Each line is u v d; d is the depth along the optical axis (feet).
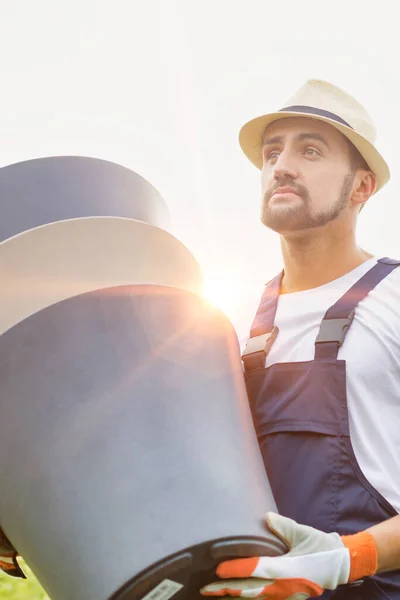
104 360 4.77
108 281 5.68
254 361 6.75
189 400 4.90
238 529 4.42
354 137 6.94
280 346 6.72
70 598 4.52
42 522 4.65
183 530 4.29
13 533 5.07
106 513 4.39
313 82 7.20
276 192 6.87
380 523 5.25
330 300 6.81
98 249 5.57
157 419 4.69
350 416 5.96
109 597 4.23
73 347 4.77
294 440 6.04
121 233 5.58
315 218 6.78
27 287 5.43
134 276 5.79
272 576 4.41
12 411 4.76
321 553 4.65
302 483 5.86
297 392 6.17
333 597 5.53
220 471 4.67
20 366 4.75
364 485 5.67
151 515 4.34
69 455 4.59
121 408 4.67
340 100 7.20
